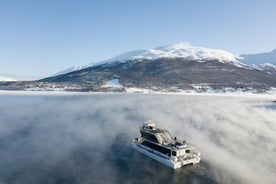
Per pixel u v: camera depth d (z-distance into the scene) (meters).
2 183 45.72
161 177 49.00
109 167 53.03
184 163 53.31
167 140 59.53
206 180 48.09
